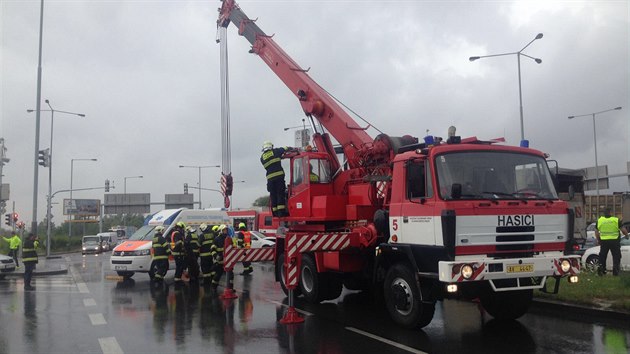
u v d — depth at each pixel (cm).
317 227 1093
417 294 796
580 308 910
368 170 1023
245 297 1252
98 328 902
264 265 2267
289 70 1274
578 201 1902
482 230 745
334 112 1142
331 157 1152
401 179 843
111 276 1855
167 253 1655
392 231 855
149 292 1383
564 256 776
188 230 1667
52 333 864
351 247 970
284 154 1200
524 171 817
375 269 909
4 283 1714
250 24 1449
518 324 861
